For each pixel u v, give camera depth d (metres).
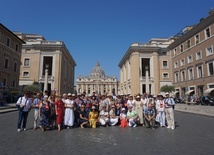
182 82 43.66
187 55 41.41
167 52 60.75
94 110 11.74
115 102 13.22
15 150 6.38
